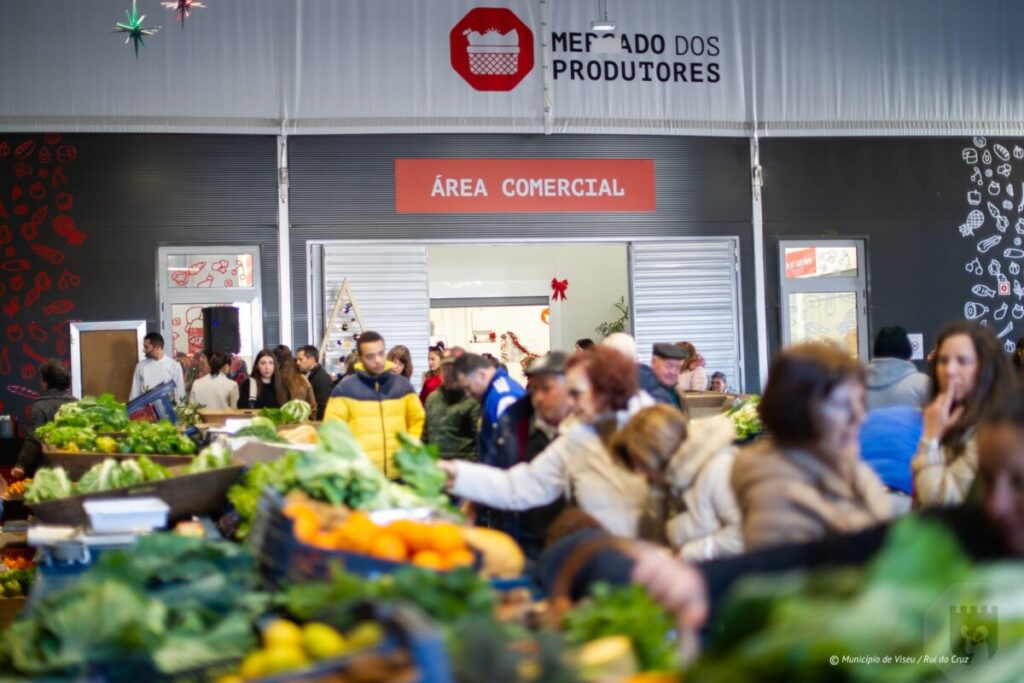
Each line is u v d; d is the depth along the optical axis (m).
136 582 2.85
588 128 15.55
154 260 14.73
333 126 14.98
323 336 15.08
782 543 2.76
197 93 14.71
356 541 3.21
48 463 6.66
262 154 15.04
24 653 2.53
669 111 15.77
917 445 5.35
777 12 16.11
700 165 16.06
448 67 15.26
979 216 16.70
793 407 2.98
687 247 16.00
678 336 15.95
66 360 14.45
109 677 2.51
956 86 16.58
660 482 3.93
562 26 15.54
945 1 16.59
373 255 15.24
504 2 15.39
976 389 4.37
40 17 14.46
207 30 14.78
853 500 2.97
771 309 16.22
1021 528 2.17
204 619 2.77
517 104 15.39
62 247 14.52
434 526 3.28
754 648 1.61
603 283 20.98
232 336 13.66
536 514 5.07
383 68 15.11
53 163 14.52
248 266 15.00
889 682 1.52
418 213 15.34
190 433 7.20
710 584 2.68
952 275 16.62
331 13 15.03
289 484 3.88
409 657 1.98
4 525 7.94
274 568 3.16
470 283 20.61
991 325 16.69
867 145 16.45
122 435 7.28
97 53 14.55
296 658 2.22
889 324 16.42
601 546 2.70
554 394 5.15
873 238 16.44
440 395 8.38
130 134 14.72
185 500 5.09
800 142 16.28
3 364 14.35
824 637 1.56
